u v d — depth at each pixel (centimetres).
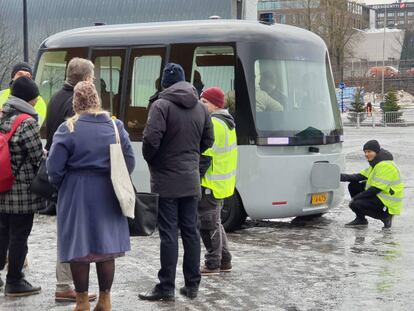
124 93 1085
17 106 627
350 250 866
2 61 4406
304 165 999
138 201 564
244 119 975
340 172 1050
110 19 4594
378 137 3369
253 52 988
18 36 4747
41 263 787
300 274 738
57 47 1170
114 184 539
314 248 879
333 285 693
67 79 630
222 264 745
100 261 552
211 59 1011
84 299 566
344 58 7775
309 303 629
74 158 543
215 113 715
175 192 622
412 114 5581
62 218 550
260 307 614
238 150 977
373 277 725
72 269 562
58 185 552
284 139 983
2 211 625
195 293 643
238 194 983
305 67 1035
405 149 2547
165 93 625
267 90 988
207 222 718
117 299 636
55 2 4769
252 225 1060
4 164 612
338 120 1075
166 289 632
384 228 1030
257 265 780
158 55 1057
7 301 629
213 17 1111
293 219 1120
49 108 628
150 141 608
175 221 632
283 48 1011
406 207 1241
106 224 545
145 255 834
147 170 1055
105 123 552
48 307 611
